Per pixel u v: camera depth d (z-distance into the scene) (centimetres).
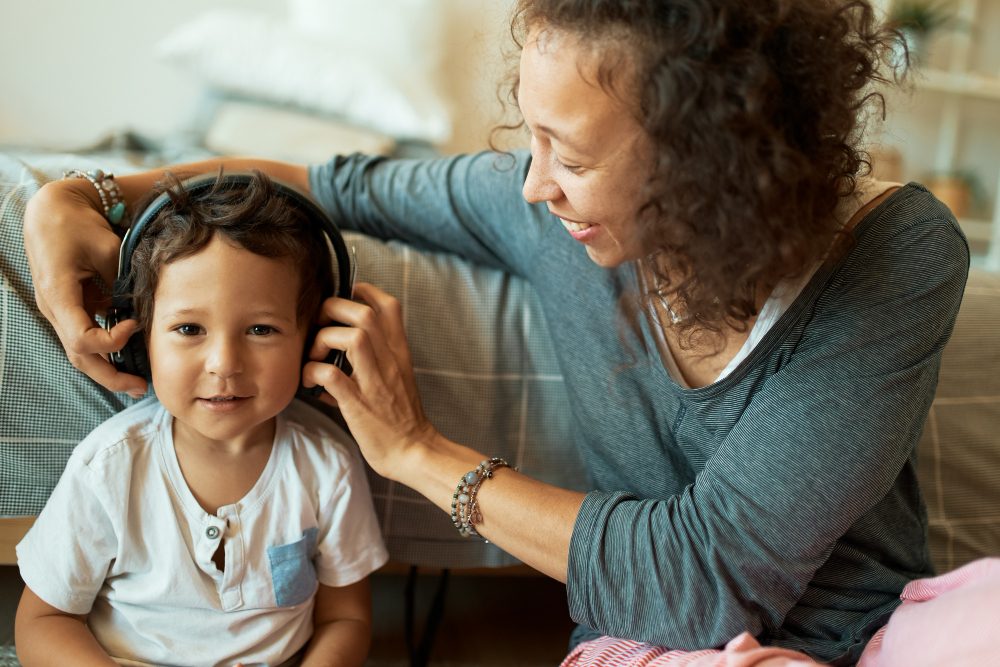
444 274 103
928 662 67
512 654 121
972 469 111
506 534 80
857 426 71
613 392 87
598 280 88
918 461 109
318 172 105
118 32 238
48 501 84
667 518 75
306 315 83
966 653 65
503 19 88
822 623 81
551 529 77
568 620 132
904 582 83
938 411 110
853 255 75
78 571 82
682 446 85
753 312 73
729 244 67
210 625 84
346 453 91
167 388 77
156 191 81
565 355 92
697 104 63
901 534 84
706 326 74
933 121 307
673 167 65
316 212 82
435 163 104
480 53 247
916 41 279
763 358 76
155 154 177
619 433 88
